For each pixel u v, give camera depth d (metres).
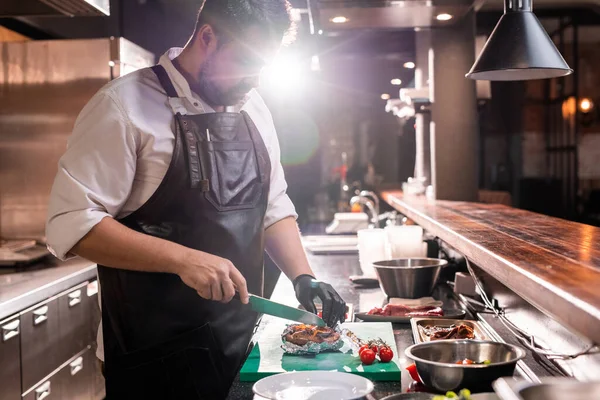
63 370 3.70
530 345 1.96
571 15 9.33
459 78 4.79
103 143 1.84
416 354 1.62
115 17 6.50
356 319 2.54
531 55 2.67
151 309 1.93
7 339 3.07
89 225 1.78
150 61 5.10
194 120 1.95
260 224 2.07
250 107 2.20
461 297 2.82
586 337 1.23
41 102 4.53
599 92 9.84
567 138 9.88
